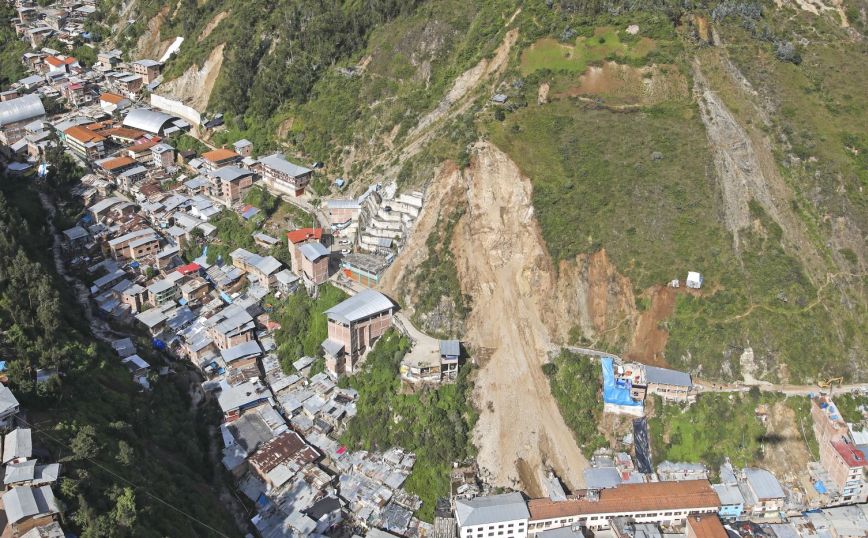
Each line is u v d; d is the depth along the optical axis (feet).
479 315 428.15
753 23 526.16
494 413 391.65
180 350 454.81
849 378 387.14
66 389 336.08
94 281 496.64
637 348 404.57
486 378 404.36
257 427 395.75
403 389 401.90
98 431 320.29
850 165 450.71
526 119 490.08
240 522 347.36
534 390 399.24
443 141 494.18
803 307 399.85
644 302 410.31
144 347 442.50
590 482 359.66
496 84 528.22
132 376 402.11
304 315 455.22
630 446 378.73
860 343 395.14
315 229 499.10
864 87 492.95
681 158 454.81
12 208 513.04
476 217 456.04
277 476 363.76
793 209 438.40
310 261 456.45
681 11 527.81
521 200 455.63
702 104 482.69
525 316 426.10
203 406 414.82
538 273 434.71
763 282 406.82
